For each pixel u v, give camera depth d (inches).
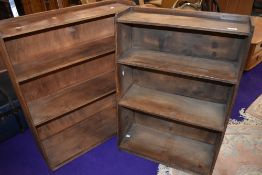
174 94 72.5
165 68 57.4
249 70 126.2
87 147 79.2
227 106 59.0
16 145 82.7
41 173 72.9
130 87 75.4
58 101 70.2
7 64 53.3
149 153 76.6
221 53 59.9
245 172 71.0
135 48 68.6
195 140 80.4
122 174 72.4
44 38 63.4
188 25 51.6
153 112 64.8
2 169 74.2
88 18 59.4
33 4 111.0
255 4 194.5
